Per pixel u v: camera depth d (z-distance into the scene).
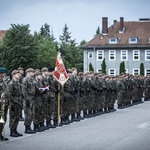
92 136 16.36
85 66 88.31
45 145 14.16
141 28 90.12
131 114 26.41
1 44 86.88
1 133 15.11
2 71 15.05
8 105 15.20
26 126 17.20
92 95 24.95
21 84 17.06
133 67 87.31
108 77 28.70
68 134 16.92
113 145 14.24
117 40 87.88
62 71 19.89
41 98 17.73
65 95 20.47
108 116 25.08
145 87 42.16
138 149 13.59
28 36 84.81
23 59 83.31
